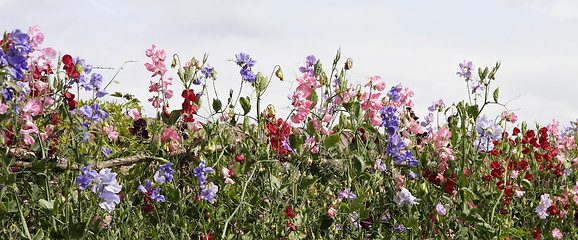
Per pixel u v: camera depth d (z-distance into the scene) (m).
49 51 3.12
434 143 3.94
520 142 4.21
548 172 4.87
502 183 4.03
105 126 3.26
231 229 3.54
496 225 4.07
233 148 3.71
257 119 3.64
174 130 3.68
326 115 3.72
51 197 3.02
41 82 3.13
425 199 3.97
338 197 3.89
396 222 3.94
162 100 3.61
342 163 3.87
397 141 3.75
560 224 4.64
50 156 3.19
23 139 3.08
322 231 3.82
